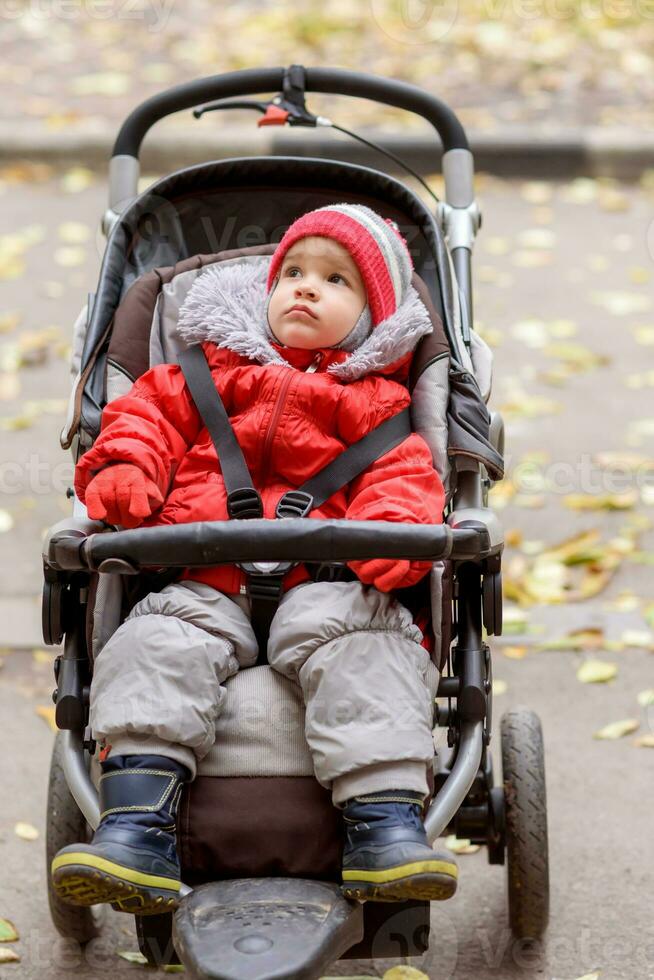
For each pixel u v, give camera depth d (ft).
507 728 16.20
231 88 19.38
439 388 15.33
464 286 17.95
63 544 12.73
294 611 13.26
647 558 25.11
